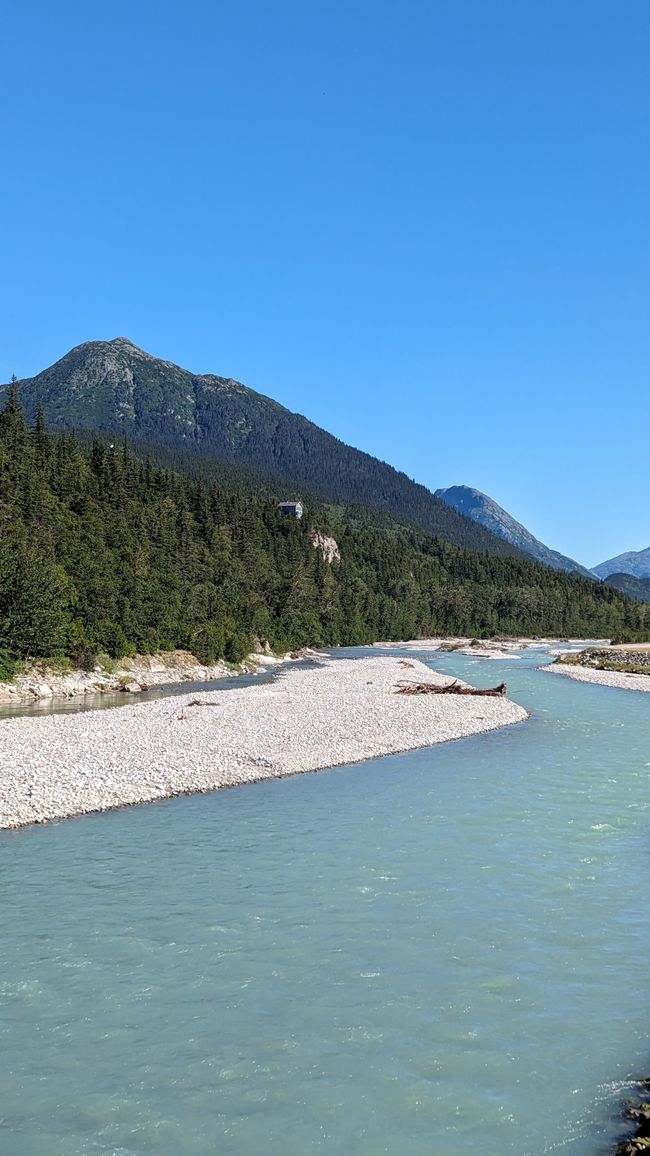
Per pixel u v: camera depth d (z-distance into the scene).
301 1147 10.12
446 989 14.08
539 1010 13.43
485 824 24.33
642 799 27.61
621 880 19.44
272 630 120.00
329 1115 10.75
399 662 99.12
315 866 20.33
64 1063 11.81
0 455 106.25
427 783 30.14
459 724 45.12
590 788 29.31
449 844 22.23
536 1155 9.97
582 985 14.28
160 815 25.12
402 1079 11.55
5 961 14.87
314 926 16.62
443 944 15.84
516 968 14.88
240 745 35.44
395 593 196.12
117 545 96.75
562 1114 10.80
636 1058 12.10
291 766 32.53
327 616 149.62
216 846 21.89
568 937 16.22
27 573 62.69
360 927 16.58
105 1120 10.60
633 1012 13.38
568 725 46.16
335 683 66.56
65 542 84.25
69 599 70.19
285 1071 11.70
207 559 123.88
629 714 51.44
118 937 15.95
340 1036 12.60
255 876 19.53
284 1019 13.06
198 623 86.38
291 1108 10.89
